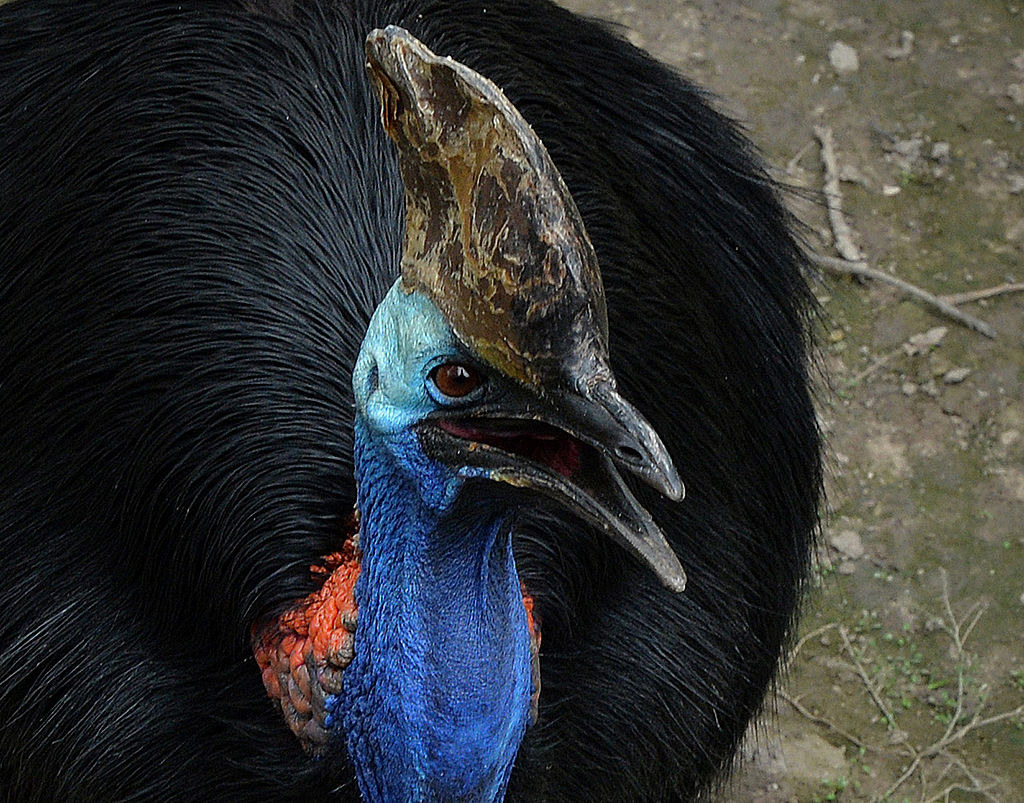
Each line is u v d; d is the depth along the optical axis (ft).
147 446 21.01
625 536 15.03
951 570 33.45
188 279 21.44
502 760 18.13
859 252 38.78
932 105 41.93
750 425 24.89
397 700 17.71
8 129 23.97
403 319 15.51
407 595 17.19
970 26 43.80
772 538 25.63
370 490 16.99
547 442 15.60
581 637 22.33
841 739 31.14
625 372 22.20
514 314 14.34
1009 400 36.27
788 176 39.01
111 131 22.50
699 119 26.37
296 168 22.12
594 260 14.35
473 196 14.46
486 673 17.31
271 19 23.48
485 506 16.37
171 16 23.48
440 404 15.53
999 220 39.70
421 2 24.21
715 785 28.02
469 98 14.40
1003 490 34.73
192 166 22.16
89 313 21.68
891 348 37.06
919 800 30.25
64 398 21.74
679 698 23.47
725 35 43.14
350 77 23.13
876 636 32.55
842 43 43.11
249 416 20.76
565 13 26.43
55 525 21.89
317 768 19.48
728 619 24.16
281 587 20.01
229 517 20.51
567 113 23.84
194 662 21.22
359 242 21.79
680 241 24.57
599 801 23.30
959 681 31.58
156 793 21.47
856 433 35.65
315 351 21.07
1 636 21.99
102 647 21.53
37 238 22.48
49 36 24.68
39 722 21.83
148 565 21.21
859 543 33.81
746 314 25.43
